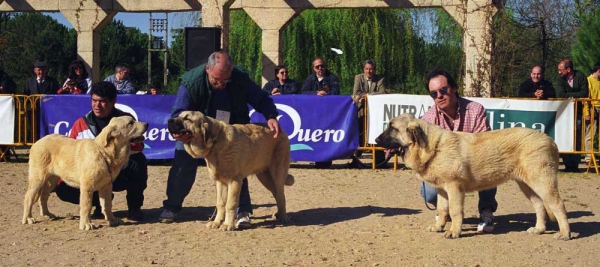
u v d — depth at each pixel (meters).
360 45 26.64
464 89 17.08
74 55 44.66
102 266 6.33
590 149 12.87
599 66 13.75
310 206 9.44
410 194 10.47
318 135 13.23
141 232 7.68
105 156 7.71
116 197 10.05
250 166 7.77
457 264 6.41
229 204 7.71
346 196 10.27
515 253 6.77
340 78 26.84
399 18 27.23
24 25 44.38
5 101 13.84
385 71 27.14
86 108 13.48
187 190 8.32
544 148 7.14
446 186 7.32
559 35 30.52
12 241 7.26
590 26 21.02
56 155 7.98
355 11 26.48
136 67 50.81
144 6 18.94
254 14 18.28
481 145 7.21
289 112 13.25
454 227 7.41
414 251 6.87
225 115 8.09
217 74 7.69
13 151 14.48
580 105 12.89
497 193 10.45
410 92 27.12
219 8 18.05
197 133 7.27
